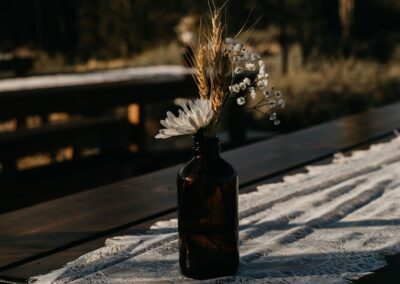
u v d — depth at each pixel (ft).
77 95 19.39
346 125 12.87
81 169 19.45
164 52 44.62
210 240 5.71
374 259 6.00
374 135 11.88
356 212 7.44
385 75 36.73
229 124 25.30
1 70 29.86
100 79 21.90
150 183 9.04
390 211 7.40
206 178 5.69
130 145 23.66
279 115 29.50
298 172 9.53
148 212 7.78
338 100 31.58
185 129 5.60
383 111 14.39
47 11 59.67
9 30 60.75
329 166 9.68
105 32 56.03
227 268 5.76
